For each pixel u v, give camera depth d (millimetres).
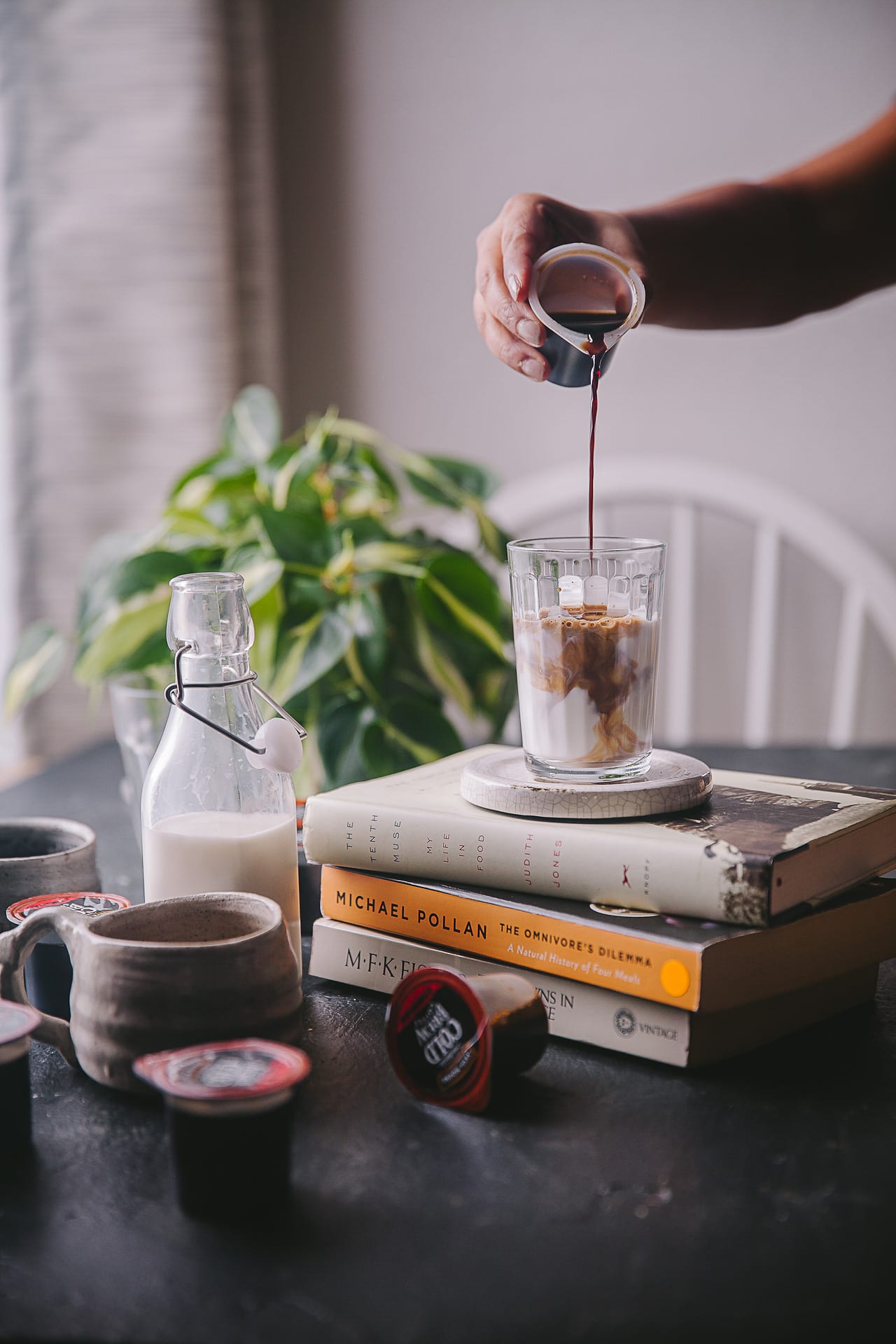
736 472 1558
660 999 505
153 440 1534
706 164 1567
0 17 1432
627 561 564
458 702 903
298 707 860
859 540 1562
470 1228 412
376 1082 525
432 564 851
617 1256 396
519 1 1574
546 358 645
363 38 1624
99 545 1021
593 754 577
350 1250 402
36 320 1489
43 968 576
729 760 1130
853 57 1506
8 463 1469
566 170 1605
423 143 1636
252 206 1586
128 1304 376
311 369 1718
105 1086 527
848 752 1154
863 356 1562
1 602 1482
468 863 571
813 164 1003
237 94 1563
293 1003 514
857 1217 415
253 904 531
